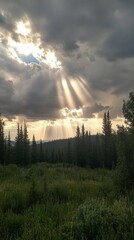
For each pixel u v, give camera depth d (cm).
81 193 1131
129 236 580
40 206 893
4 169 2059
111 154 5744
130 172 1131
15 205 912
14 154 6206
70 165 4312
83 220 648
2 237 660
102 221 633
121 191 1101
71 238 576
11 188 1182
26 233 637
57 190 1126
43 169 2127
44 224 713
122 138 1196
